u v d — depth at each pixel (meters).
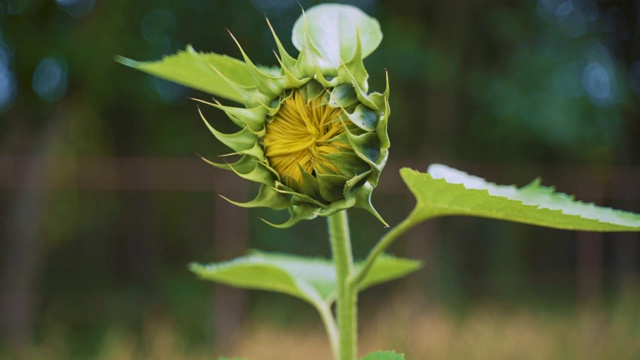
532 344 9.66
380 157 1.50
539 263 16.16
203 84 2.10
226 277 2.38
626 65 17.66
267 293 13.11
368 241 13.88
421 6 15.96
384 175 13.36
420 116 16.05
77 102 14.19
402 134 16.16
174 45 16.06
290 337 10.31
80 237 15.73
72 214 15.56
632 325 10.41
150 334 10.74
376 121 1.51
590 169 15.01
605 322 10.79
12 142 14.61
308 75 1.56
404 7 15.97
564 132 14.16
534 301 13.94
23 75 13.84
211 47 16.17
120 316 12.80
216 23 15.99
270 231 14.04
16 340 11.88
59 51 13.23
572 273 15.66
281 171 1.56
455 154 16.20
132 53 14.36
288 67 1.58
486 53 16.11
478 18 15.82
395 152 16.09
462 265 16.11
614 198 14.85
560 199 1.90
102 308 13.03
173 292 13.83
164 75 2.10
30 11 13.17
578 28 16.53
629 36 17.64
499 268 16.06
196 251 15.96
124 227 15.97
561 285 15.37
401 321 10.30
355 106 1.52
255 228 14.08
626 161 16.94
